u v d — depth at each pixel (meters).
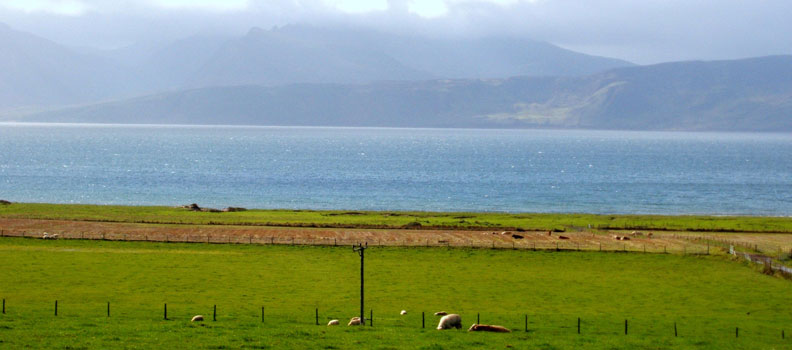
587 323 63.22
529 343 53.62
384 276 85.31
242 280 81.69
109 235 110.44
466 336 55.38
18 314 60.84
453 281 83.38
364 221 134.88
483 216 149.50
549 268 91.62
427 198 195.62
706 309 71.44
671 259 97.56
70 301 69.12
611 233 121.94
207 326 57.38
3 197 183.25
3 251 95.06
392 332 56.22
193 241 106.56
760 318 67.38
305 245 104.62
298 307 68.75
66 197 186.25
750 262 94.38
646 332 59.94
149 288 76.50
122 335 53.03
